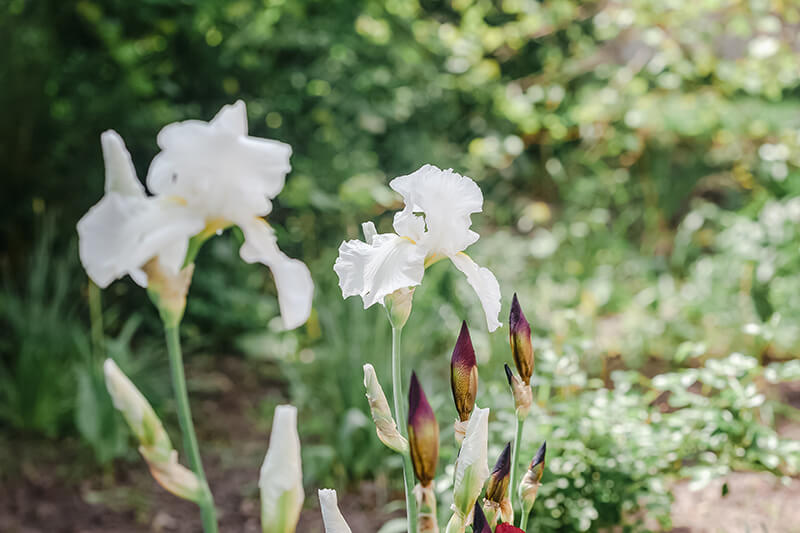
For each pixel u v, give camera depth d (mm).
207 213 1146
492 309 1517
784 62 6289
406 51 6980
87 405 3959
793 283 5133
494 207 7859
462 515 1360
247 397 4949
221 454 4219
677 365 5039
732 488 3451
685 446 2971
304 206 6035
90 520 3574
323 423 3969
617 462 2766
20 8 5441
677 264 6547
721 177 7672
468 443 1350
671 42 6277
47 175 5484
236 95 6438
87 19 5730
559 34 7984
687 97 6695
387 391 3830
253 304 5668
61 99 5750
